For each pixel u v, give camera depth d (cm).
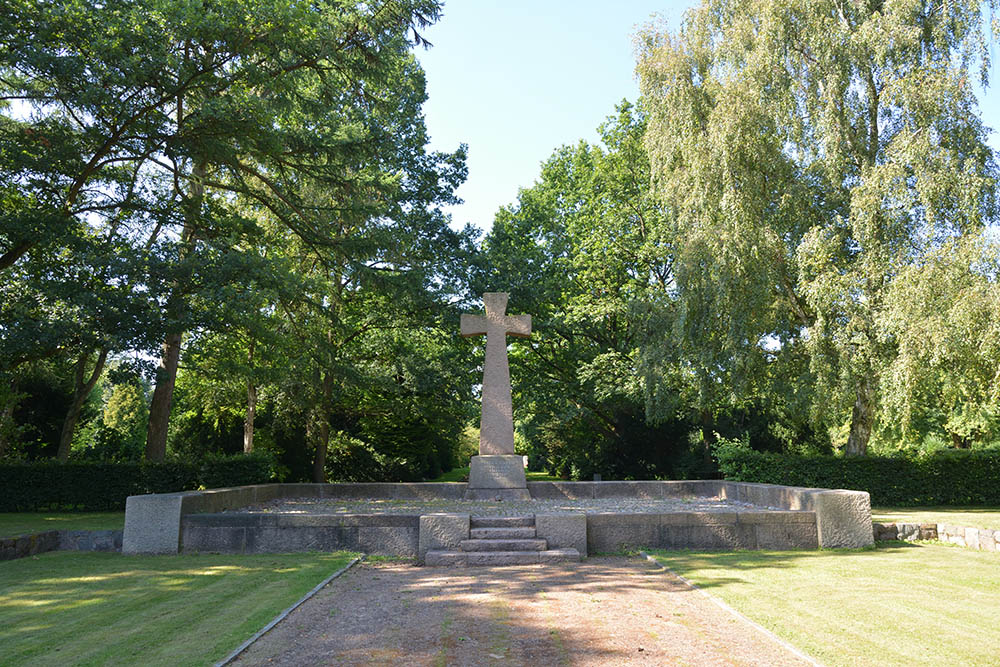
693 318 1972
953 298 1431
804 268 1714
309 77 1869
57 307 1512
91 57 1357
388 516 1059
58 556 1012
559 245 3181
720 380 1978
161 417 1836
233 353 2091
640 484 1725
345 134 2112
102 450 2700
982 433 2773
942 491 1739
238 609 679
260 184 2097
